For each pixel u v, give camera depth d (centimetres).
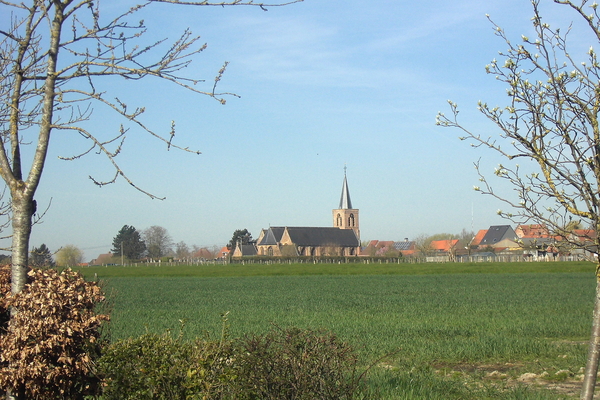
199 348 752
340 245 17962
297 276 7950
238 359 728
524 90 681
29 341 720
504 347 1730
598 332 706
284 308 3328
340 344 773
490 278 6438
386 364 1527
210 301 3953
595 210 671
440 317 2705
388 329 2212
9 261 949
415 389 1163
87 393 770
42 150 725
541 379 1342
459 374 1395
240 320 2633
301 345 748
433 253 16000
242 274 8662
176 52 699
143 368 712
